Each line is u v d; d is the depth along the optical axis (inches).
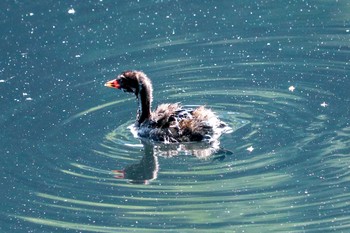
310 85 761.6
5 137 701.9
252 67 800.9
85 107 745.0
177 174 639.1
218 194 611.5
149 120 701.9
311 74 781.9
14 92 772.6
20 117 731.4
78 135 700.7
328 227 572.7
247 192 611.5
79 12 916.0
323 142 665.6
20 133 706.8
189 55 828.0
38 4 928.9
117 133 703.1
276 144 666.8
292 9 907.4
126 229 579.2
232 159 651.5
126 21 896.9
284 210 591.8
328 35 853.2
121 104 748.0
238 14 903.1
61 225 587.8
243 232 570.3
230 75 789.9
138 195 616.4
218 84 775.1
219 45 844.0
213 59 818.8
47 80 792.9
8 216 602.2
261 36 857.5
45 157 669.9
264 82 772.0
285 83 767.7
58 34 873.5
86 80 790.5
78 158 666.2
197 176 633.6
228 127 693.9
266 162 643.5
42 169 653.9
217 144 673.0
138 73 717.9
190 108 713.0
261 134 682.2
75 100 757.3
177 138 684.1
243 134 684.1
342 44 834.2
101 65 816.3
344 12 896.3
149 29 877.2
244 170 636.7
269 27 872.9
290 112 716.0
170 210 597.6
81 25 889.5
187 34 866.1
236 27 876.0
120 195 617.3
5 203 616.7
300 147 660.7
